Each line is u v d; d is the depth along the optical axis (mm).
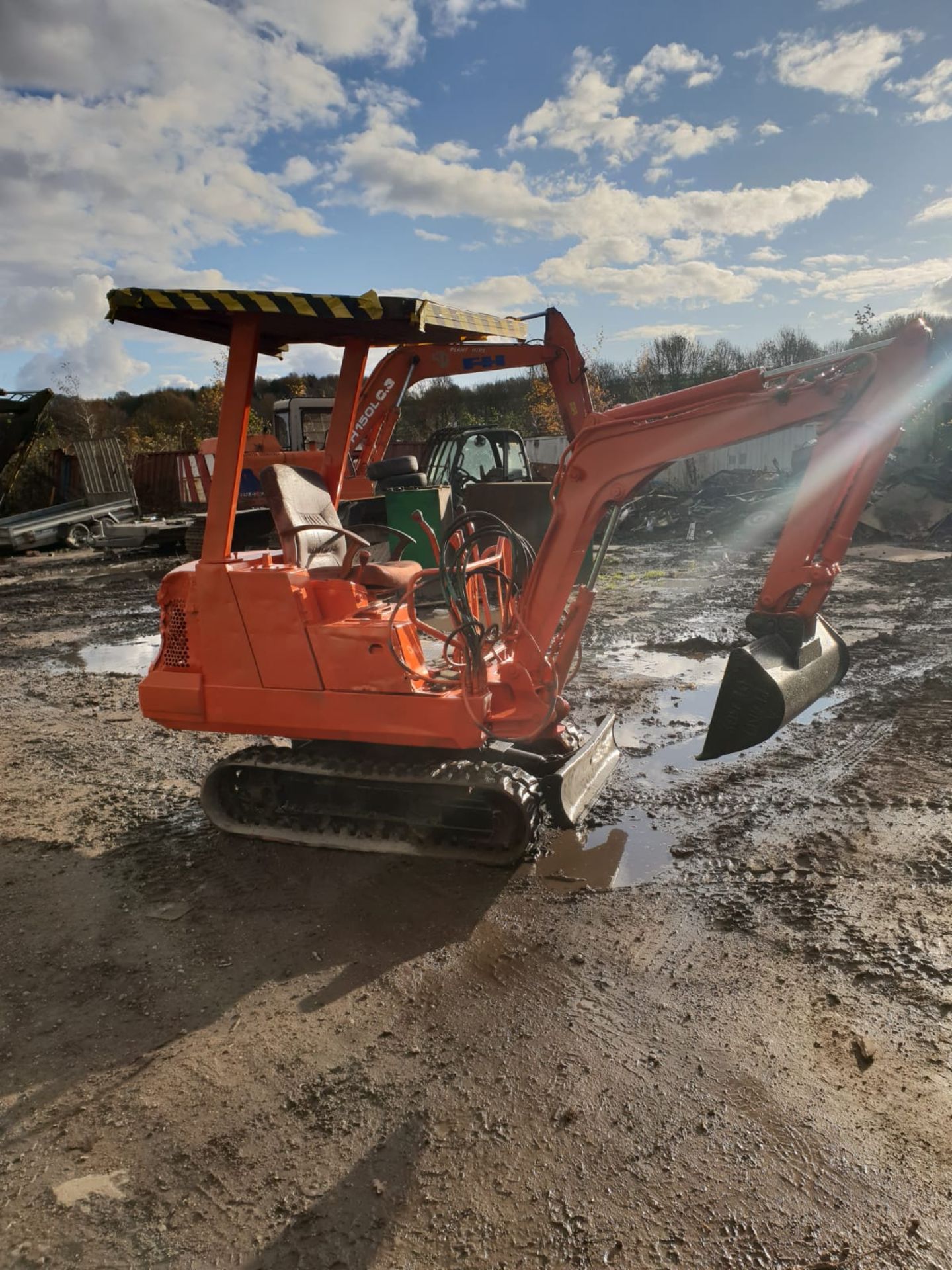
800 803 4414
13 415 19922
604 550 4031
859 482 3590
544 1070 2658
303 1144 2430
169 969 3359
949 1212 2084
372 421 9086
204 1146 2445
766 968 3092
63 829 4711
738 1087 2529
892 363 3336
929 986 2920
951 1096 2441
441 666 4441
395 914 3648
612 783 4820
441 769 3957
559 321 9078
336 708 4008
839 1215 2096
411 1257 2059
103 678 8062
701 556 13469
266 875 4082
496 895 3746
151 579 14406
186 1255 2102
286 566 4152
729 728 3654
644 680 6777
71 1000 3195
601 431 3814
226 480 4074
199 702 4246
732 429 3619
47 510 21078
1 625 11055
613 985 3057
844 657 4203
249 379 3982
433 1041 2830
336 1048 2828
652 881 3764
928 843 3904
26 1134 2533
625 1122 2424
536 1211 2162
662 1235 2072
